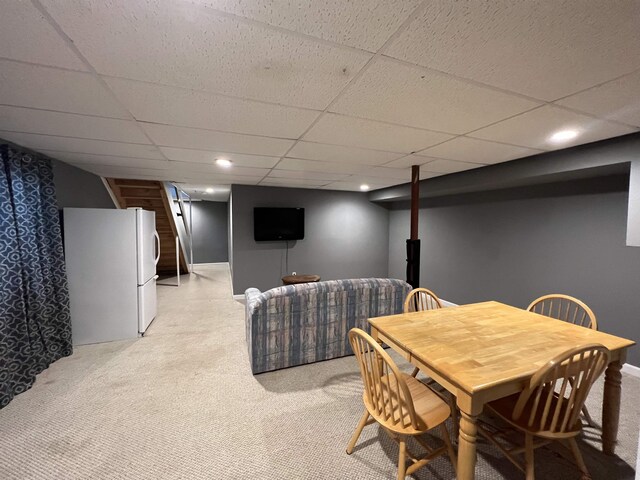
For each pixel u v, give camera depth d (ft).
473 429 3.88
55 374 8.12
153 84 4.60
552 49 3.65
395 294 9.64
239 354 9.50
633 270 8.38
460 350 4.92
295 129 6.77
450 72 4.24
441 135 7.15
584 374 4.17
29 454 5.30
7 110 5.61
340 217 18.86
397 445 5.61
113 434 5.82
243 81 4.52
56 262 8.97
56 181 9.90
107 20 3.12
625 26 3.18
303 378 8.03
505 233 12.19
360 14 3.08
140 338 10.77
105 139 7.52
